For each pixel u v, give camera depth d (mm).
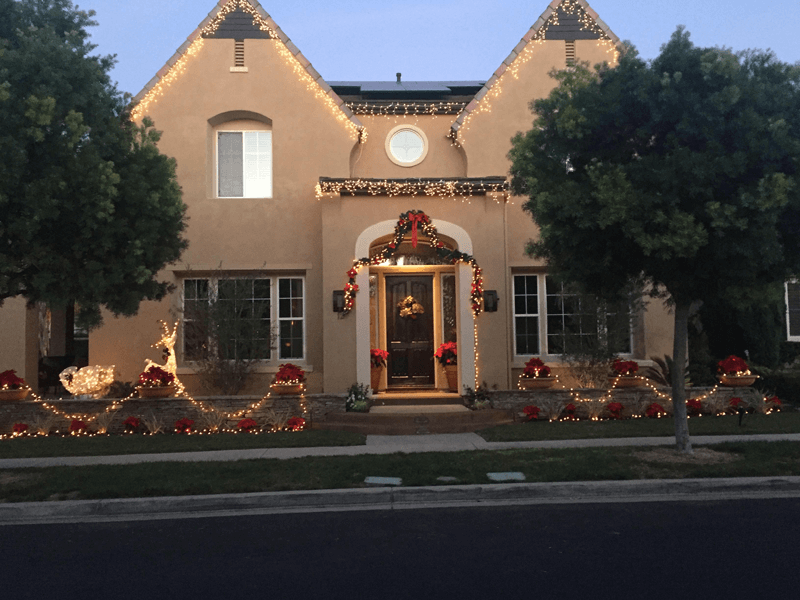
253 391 14398
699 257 8375
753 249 7828
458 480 7840
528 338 15125
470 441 10820
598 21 15633
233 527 6543
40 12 9250
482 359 13680
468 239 13922
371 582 4902
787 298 16344
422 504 7355
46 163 8312
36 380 15133
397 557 5484
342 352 13547
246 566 5332
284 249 14781
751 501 7254
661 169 7949
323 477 8047
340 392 13375
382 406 13328
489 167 15125
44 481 8039
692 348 15250
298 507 7328
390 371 15406
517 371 14703
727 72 7895
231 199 14852
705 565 5176
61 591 4863
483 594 4625
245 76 15109
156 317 14500
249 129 15320
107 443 10961
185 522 6797
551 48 15477
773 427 11281
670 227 7801
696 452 9227
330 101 15125
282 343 14891
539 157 9078
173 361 13867
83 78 8625
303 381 13000
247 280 14203
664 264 8531
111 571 5281
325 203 13930
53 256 8445
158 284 10203
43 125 8148
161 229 9703
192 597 4688
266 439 11102
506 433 11250
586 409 13102
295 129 15055
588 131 8562
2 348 14508
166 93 14953
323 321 13734
